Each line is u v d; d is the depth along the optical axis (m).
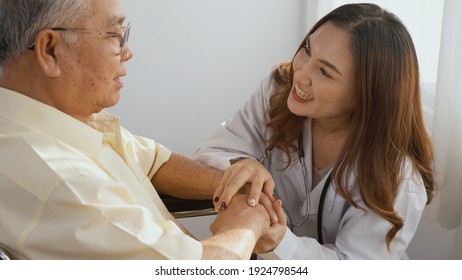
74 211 0.99
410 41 1.41
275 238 1.31
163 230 1.05
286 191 1.64
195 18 2.47
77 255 0.99
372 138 1.42
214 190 1.45
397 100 1.40
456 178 1.80
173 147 2.58
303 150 1.58
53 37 1.06
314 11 2.41
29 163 1.00
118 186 1.06
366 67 1.37
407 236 1.45
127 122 2.50
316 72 1.39
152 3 2.41
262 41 2.57
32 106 1.08
